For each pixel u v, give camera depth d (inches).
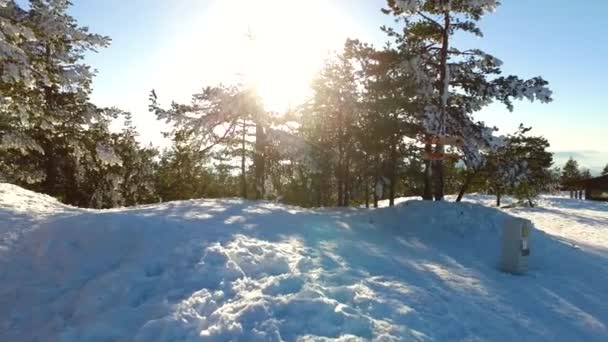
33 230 321.4
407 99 662.5
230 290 231.9
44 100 799.7
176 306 211.5
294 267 273.1
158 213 391.5
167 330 191.8
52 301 239.5
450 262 371.6
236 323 196.2
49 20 737.6
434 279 305.0
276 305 213.6
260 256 280.1
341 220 504.4
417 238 470.3
